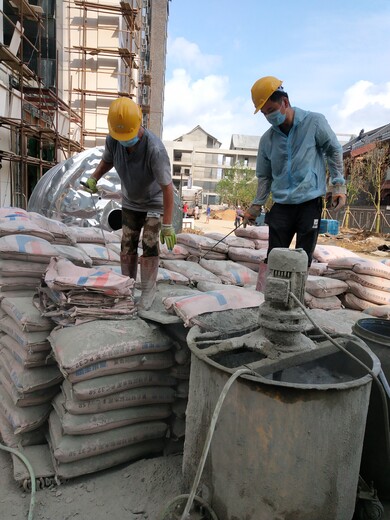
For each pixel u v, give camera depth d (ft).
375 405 6.55
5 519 6.50
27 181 42.24
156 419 8.05
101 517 6.49
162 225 9.76
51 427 7.84
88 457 7.34
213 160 245.04
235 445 5.24
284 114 10.24
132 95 65.51
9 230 11.55
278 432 4.96
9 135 37.42
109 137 10.26
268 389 4.92
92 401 7.30
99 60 56.95
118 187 27.02
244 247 17.38
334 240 66.64
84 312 8.16
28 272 10.55
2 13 34.42
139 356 7.70
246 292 8.92
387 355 6.83
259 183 12.22
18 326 8.65
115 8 55.47
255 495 5.22
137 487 7.09
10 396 8.39
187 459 6.10
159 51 136.67
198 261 16.39
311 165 10.77
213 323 7.29
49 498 6.93
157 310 9.20
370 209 82.12
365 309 11.97
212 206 172.86
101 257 14.43
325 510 5.23
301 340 6.12
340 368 6.74
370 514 6.17
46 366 8.29
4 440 8.04
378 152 76.59
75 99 57.62
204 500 5.67
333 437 5.04
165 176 9.38
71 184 26.30
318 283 12.70
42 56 53.93
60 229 13.74
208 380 5.57
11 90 36.76
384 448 6.59
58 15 53.52
